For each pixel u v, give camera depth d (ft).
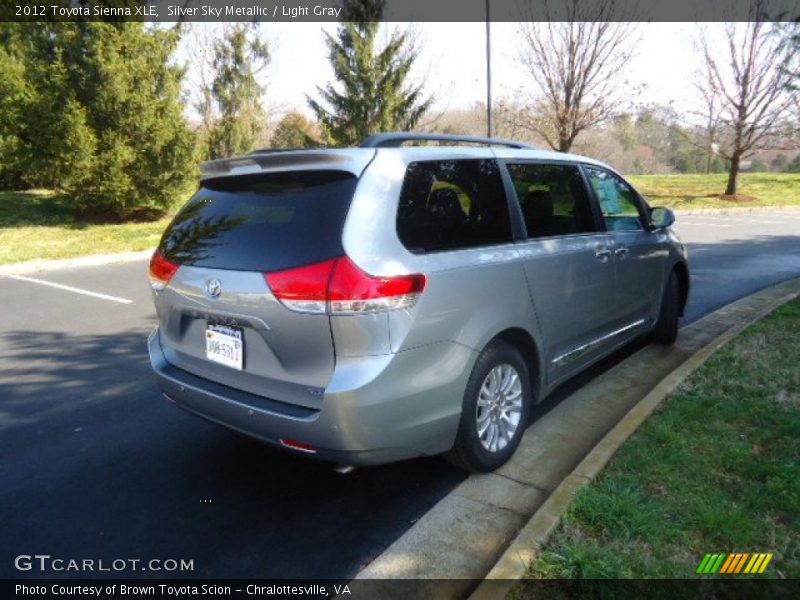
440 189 9.65
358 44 69.21
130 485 10.66
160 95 46.37
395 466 11.14
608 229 13.82
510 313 10.24
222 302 9.09
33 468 11.28
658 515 8.87
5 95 43.47
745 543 8.29
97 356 18.10
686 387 13.57
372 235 8.42
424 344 8.75
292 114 90.33
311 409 8.52
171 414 13.79
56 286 28.50
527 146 12.61
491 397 10.41
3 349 18.80
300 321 8.31
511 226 10.80
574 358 12.65
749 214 63.77
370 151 9.12
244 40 69.10
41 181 45.75
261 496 10.26
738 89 67.92
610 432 11.44
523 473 10.82
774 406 12.42
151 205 50.98
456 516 9.55
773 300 23.31
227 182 10.36
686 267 17.97
